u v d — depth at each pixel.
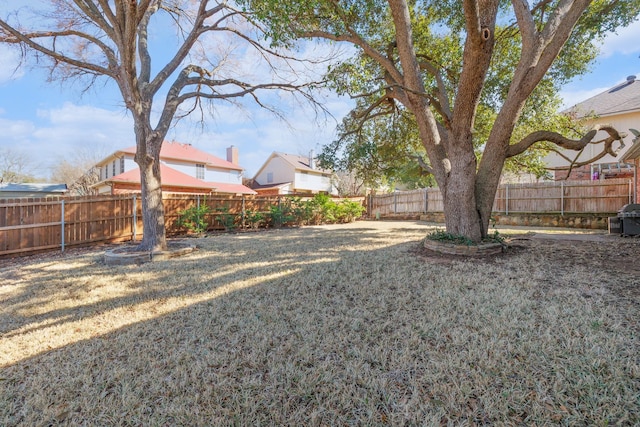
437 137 6.41
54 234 7.52
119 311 3.33
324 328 2.74
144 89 6.32
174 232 10.15
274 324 2.87
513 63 7.96
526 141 5.75
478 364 2.09
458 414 1.68
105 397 1.94
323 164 7.71
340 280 4.16
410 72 6.04
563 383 1.86
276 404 1.82
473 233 5.84
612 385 1.83
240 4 4.64
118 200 8.98
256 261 5.62
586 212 11.38
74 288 4.20
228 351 2.42
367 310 3.12
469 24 4.76
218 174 22.91
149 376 2.13
